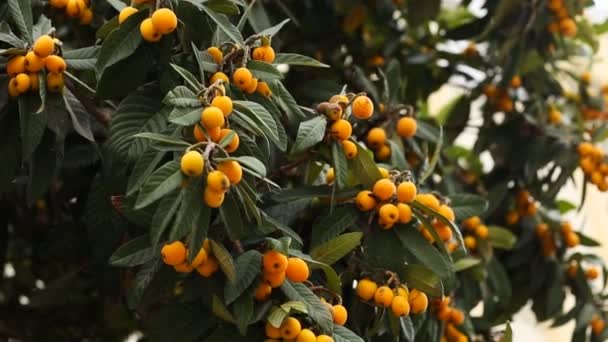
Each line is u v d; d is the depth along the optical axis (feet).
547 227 11.84
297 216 9.95
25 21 9.68
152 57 9.45
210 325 9.48
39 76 9.53
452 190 11.27
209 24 9.65
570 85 12.82
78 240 10.86
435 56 12.25
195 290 9.43
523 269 11.93
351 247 9.53
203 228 8.85
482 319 11.41
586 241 11.83
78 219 10.80
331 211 9.71
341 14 12.24
